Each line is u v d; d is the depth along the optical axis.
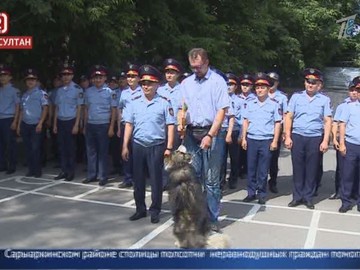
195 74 5.81
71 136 8.74
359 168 7.23
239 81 8.94
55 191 7.97
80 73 10.75
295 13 18.75
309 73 7.25
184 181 5.06
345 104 7.25
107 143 8.46
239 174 9.52
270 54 14.75
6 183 8.46
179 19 11.48
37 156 8.91
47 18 8.47
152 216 6.41
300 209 7.31
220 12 13.20
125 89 8.28
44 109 8.87
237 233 6.12
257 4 14.17
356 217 6.96
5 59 10.41
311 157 7.33
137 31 10.83
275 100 7.51
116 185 8.45
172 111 6.31
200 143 5.78
